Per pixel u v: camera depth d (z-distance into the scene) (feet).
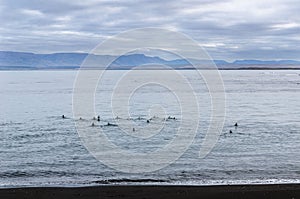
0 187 58.18
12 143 106.11
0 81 462.19
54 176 68.54
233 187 56.49
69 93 288.71
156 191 53.98
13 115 170.50
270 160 82.58
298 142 106.83
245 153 90.43
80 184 61.11
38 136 117.39
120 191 53.98
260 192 52.65
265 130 129.80
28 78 539.70
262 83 482.69
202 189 55.06
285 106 219.41
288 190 53.67
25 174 70.44
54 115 167.84
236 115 171.63
